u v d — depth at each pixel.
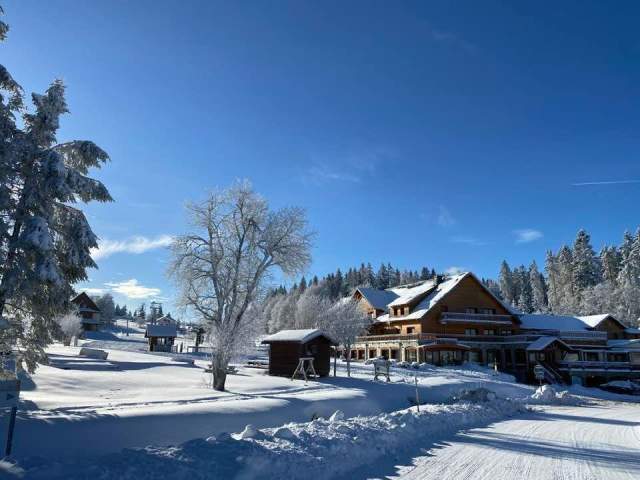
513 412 26.41
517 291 136.50
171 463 9.05
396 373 43.44
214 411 17.42
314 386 30.70
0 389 10.09
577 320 66.31
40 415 13.54
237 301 30.94
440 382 36.88
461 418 20.44
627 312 82.44
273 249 31.39
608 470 11.10
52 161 14.62
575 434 17.53
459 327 59.84
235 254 31.36
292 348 37.12
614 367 52.69
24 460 8.88
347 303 58.78
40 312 15.41
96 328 93.06
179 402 19.52
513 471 10.88
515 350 57.25
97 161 16.75
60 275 14.72
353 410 24.31
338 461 10.95
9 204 14.38
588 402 37.22
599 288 88.31
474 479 10.10
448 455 12.70
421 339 54.16
